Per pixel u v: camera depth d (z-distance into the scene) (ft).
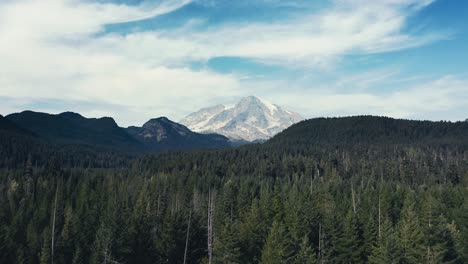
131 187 503.61
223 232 255.29
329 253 256.52
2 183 499.51
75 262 261.44
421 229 240.53
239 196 414.41
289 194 408.46
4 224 325.01
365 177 558.15
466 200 321.32
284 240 240.94
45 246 263.29
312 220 290.15
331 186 469.16
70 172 590.14
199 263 289.74
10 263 271.90
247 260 260.62
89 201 424.46
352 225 263.08
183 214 325.21
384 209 341.41
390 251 227.20
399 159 643.04
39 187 481.05
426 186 500.33
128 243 268.82
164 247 293.02
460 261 243.19
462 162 609.42
